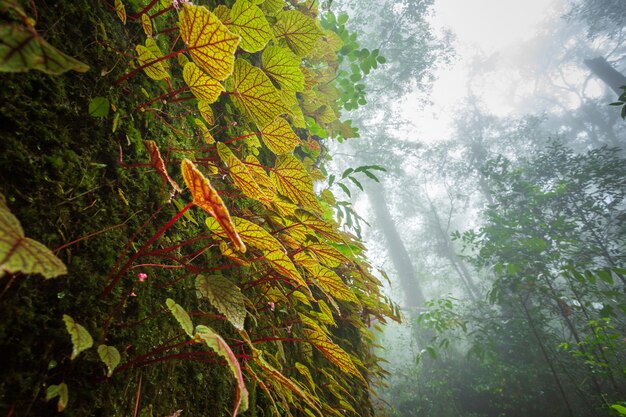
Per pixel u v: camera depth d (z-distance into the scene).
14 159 0.51
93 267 0.60
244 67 0.70
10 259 0.28
